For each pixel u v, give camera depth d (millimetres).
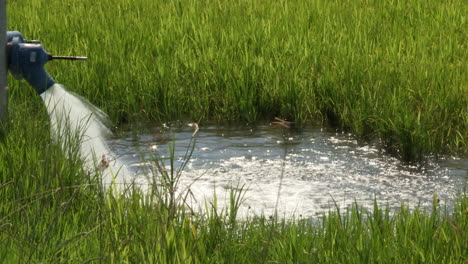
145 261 4957
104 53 11875
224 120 11086
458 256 5359
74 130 8102
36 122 7988
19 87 10570
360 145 10023
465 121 9984
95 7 15156
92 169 7172
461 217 6250
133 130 10445
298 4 15758
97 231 5570
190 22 13961
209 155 9367
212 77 11641
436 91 10438
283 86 11320
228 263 5227
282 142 10039
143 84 11320
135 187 6945
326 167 9062
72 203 6164
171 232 5176
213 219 5930
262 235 5828
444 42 12609
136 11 15062
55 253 5070
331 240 5574
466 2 16141
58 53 11820
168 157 9195
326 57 11945
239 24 13836
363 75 11211
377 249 5480
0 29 7828
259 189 8227
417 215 6133
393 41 12844
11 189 6234
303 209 7625
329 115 11234
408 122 9516
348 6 15672
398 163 9273
